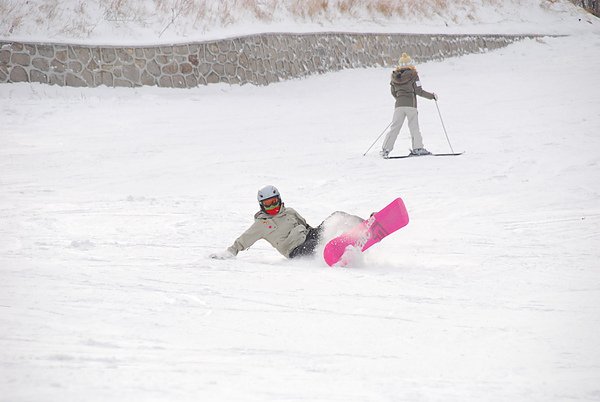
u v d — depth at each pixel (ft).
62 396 35.68
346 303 63.62
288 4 355.56
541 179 146.20
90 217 114.11
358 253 82.79
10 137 198.29
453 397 38.52
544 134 196.75
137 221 111.65
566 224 108.99
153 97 263.70
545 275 77.41
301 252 87.04
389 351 48.62
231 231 105.29
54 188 141.59
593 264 83.41
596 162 159.63
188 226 108.27
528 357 47.29
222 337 50.98
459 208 123.44
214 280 72.59
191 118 235.20
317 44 345.92
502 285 72.38
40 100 243.19
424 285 72.18
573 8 510.17
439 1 431.84
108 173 157.99
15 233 100.53
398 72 178.09
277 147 189.98
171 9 304.91
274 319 57.11
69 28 273.33
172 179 151.94
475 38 420.36
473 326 55.93
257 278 74.33
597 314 60.34
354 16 386.73
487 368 44.70
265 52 318.65
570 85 288.51
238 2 330.54
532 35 449.89
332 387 39.96
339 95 298.76
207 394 37.60
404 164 167.32
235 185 145.89
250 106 263.49
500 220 113.29
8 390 36.24
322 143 197.47
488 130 208.85
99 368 41.24
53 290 64.13
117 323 53.21
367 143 197.88
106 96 260.21
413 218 116.37
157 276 73.56
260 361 45.21
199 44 293.64
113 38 279.08
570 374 43.50
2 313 54.44
